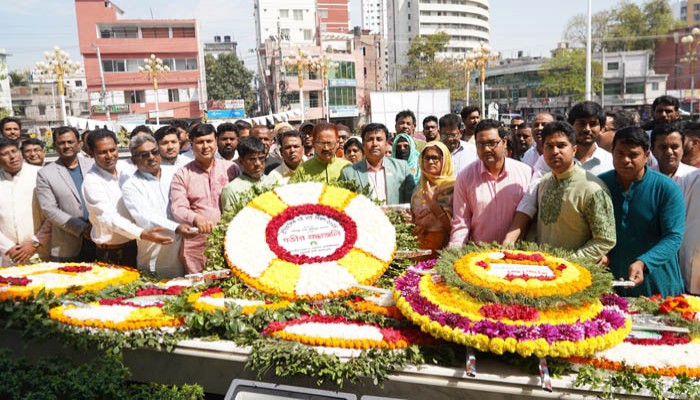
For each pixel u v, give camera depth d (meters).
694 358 2.89
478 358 3.10
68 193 5.35
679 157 4.44
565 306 3.05
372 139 4.89
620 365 2.88
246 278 3.83
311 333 3.26
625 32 54.81
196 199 4.81
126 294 4.18
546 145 3.56
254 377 3.34
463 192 4.22
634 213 3.64
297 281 3.77
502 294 3.08
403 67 66.62
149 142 4.68
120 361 3.45
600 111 4.47
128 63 43.38
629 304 3.51
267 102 54.31
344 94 51.16
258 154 4.70
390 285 3.93
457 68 60.59
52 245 5.38
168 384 3.55
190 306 3.59
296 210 4.23
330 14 68.06
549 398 2.88
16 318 3.75
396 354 3.10
